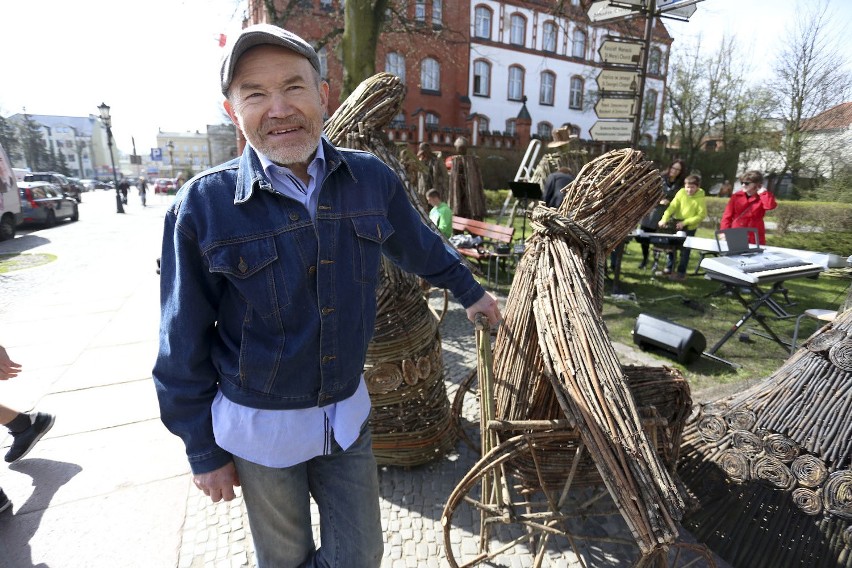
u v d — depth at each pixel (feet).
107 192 151.53
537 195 21.77
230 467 4.33
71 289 22.12
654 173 6.70
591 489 7.96
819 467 5.92
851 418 5.90
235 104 3.76
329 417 4.36
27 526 7.48
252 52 3.61
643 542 4.15
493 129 92.79
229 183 3.76
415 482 8.38
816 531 5.84
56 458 9.20
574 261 6.05
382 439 8.30
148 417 10.74
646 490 4.32
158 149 98.84
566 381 5.08
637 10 18.28
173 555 6.91
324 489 4.73
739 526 6.44
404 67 79.82
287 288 3.82
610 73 18.83
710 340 14.89
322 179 4.04
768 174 61.98
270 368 3.98
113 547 7.06
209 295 3.91
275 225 3.78
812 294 20.17
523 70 93.35
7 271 25.95
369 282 4.35
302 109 3.71
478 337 5.75
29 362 13.76
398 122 72.69
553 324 5.51
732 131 69.31
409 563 6.65
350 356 4.33
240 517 7.64
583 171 6.89
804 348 6.75
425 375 8.25
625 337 15.08
